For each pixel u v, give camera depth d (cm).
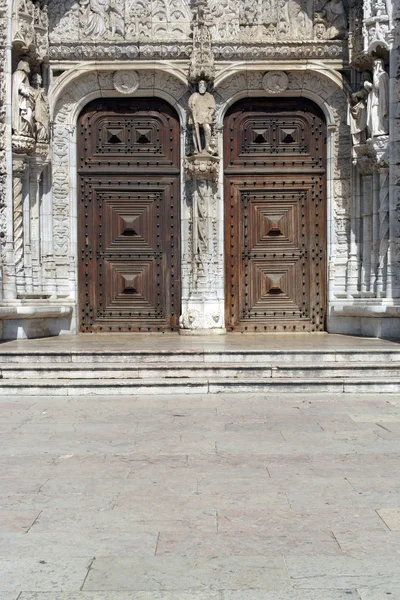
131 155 1825
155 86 1800
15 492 677
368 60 1683
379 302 1622
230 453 808
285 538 563
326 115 1814
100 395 1162
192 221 1784
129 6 1803
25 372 1210
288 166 1828
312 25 1805
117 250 1830
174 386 1172
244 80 1805
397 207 1620
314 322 1833
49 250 1783
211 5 1798
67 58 1780
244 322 1834
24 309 1597
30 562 520
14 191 1669
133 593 471
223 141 1828
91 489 684
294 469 745
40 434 901
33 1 1717
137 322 1831
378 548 543
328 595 465
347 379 1182
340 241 1808
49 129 1764
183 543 554
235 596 466
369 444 843
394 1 1625
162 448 830
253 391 1173
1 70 1633
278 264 1834
